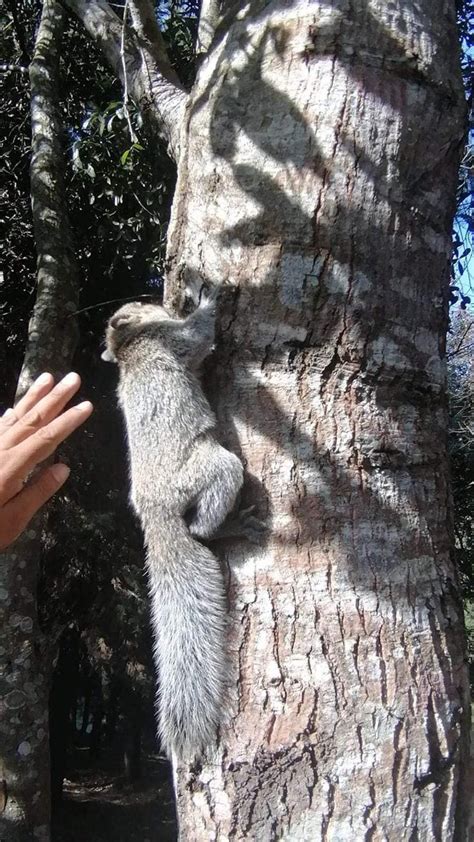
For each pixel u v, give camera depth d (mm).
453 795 917
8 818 1743
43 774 1807
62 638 3416
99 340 2908
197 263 1070
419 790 897
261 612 945
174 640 992
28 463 752
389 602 941
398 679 918
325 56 1033
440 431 1053
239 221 1033
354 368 990
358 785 884
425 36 1072
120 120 2217
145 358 1149
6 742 1771
